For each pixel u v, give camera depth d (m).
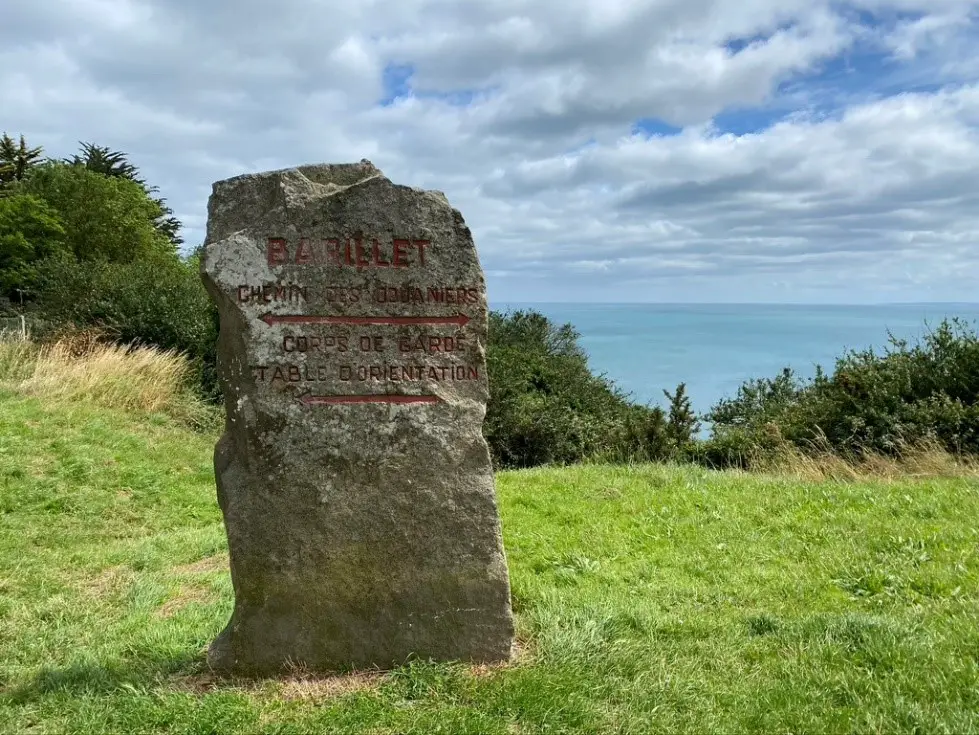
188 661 4.17
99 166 39.69
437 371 4.11
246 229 3.94
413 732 3.32
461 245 4.17
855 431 11.12
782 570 5.84
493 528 4.12
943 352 12.03
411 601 4.02
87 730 3.42
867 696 3.62
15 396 11.58
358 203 4.05
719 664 4.07
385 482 4.00
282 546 3.91
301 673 3.90
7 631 5.00
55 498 8.54
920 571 5.47
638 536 6.90
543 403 15.84
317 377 3.97
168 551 7.12
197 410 13.34
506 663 4.05
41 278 19.59
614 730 3.38
